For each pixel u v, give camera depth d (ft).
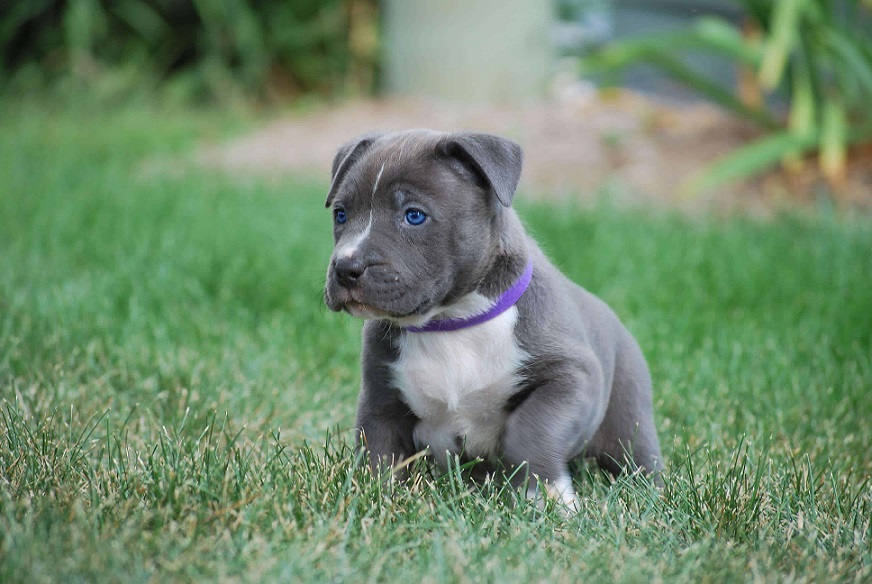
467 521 13.08
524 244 15.42
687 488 14.39
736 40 37.86
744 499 14.07
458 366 14.98
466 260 14.56
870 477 15.96
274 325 22.74
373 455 15.11
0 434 15.39
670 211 33.58
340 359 21.43
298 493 13.65
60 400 17.65
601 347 16.12
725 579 11.77
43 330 20.97
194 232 30.37
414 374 15.05
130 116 54.90
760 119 39.45
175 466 14.08
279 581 11.12
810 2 34.42
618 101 48.49
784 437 17.88
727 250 28.58
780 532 13.33
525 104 49.47
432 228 14.34
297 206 33.68
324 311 23.50
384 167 14.51
